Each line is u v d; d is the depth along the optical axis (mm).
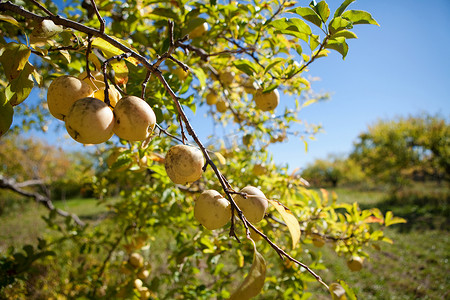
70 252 5023
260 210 974
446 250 8445
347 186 32406
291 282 2506
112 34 2393
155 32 2719
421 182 28078
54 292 4113
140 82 1597
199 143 904
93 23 2334
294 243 868
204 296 2627
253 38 2291
